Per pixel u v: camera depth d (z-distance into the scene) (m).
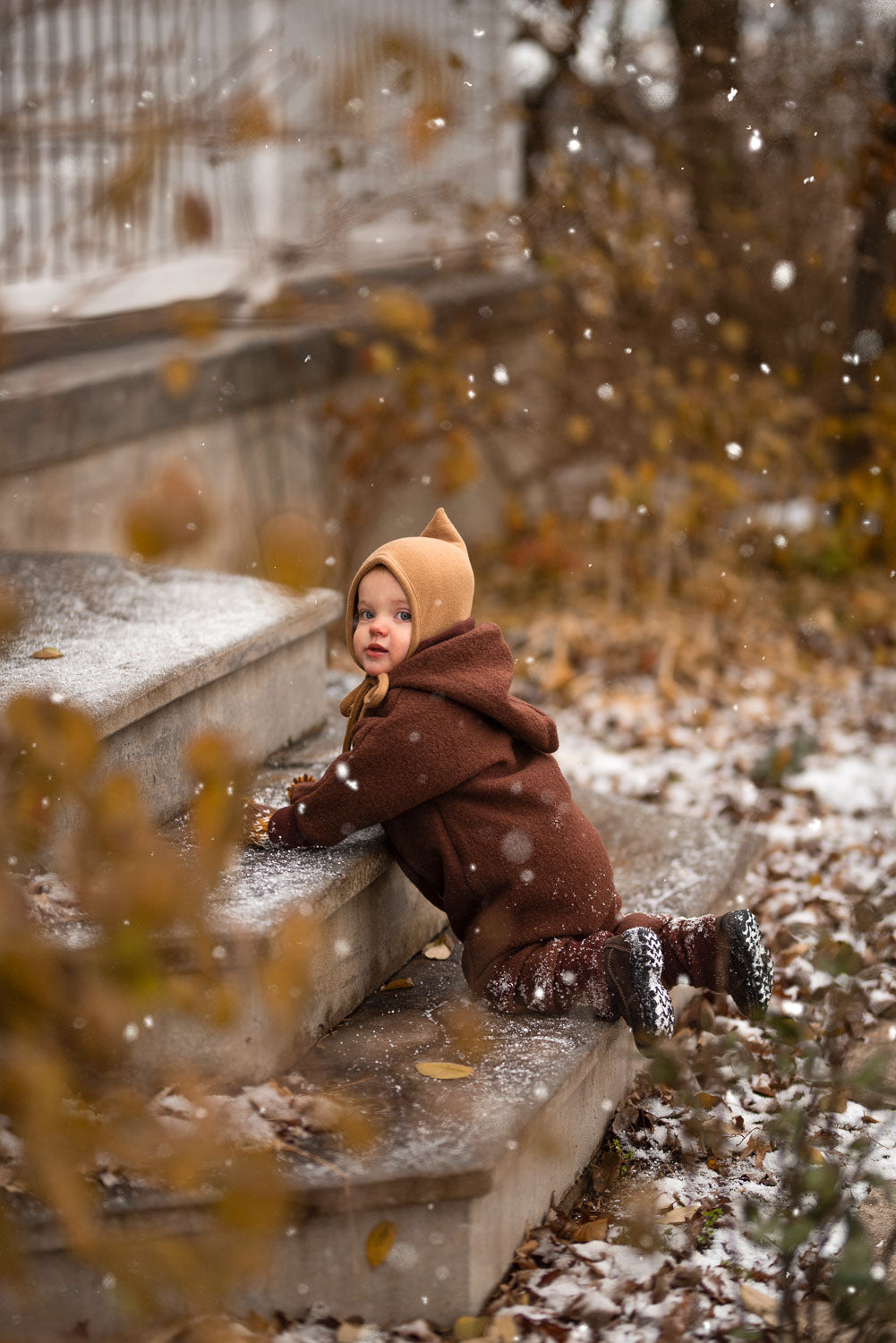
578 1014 2.60
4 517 4.40
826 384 6.82
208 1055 2.24
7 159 4.68
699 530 6.24
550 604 6.52
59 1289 2.05
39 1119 1.65
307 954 1.64
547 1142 2.19
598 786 4.61
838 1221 2.20
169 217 5.02
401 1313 2.15
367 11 6.38
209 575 3.60
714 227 6.63
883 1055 2.30
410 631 2.64
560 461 6.74
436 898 2.72
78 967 1.67
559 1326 2.14
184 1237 2.01
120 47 4.73
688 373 6.56
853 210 6.37
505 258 6.94
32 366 4.65
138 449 4.97
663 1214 2.48
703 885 3.26
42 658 2.82
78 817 2.44
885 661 5.94
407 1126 2.20
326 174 5.86
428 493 6.88
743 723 5.25
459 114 6.13
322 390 6.04
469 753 2.59
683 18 6.42
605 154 6.46
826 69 6.40
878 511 6.19
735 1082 2.54
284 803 2.95
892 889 3.84
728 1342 2.12
